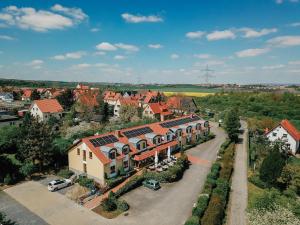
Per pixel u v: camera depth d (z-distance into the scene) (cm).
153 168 4975
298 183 4119
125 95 14612
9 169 4584
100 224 3275
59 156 5191
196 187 4444
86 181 4281
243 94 17000
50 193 4078
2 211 3506
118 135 5212
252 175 4825
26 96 16600
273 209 2905
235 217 3547
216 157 6116
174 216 3509
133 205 3769
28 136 4747
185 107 11975
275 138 6912
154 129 6281
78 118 9219
